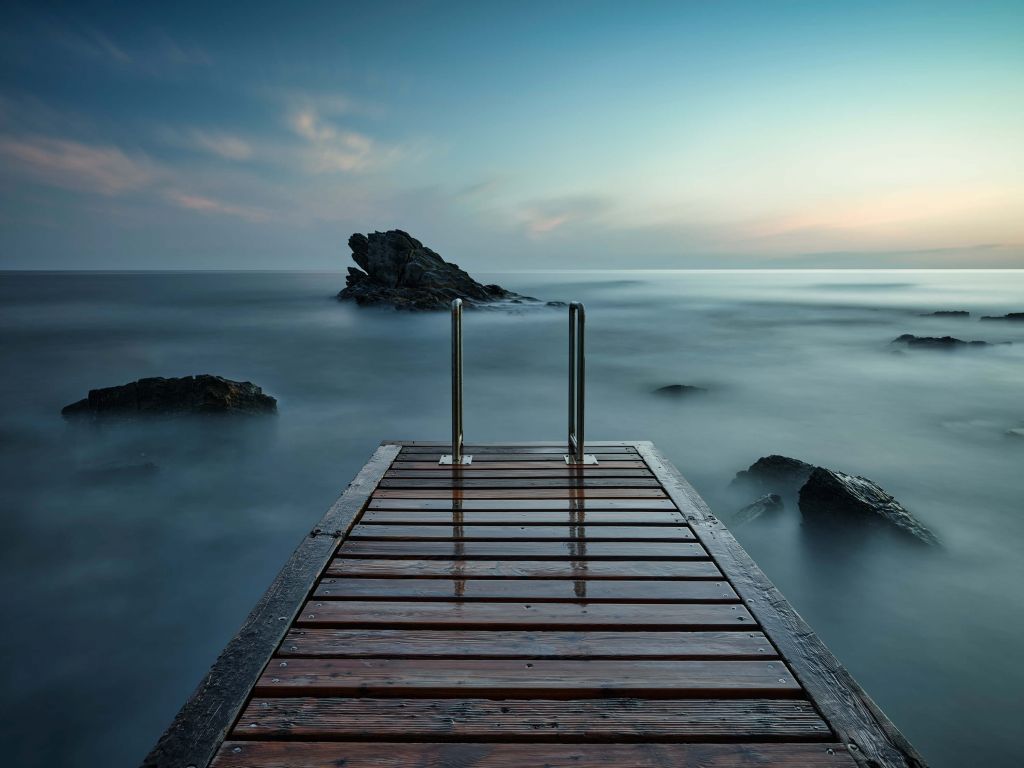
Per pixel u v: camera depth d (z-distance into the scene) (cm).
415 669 196
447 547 289
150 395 1231
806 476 800
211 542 784
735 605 238
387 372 1916
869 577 621
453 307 406
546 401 1501
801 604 589
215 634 592
